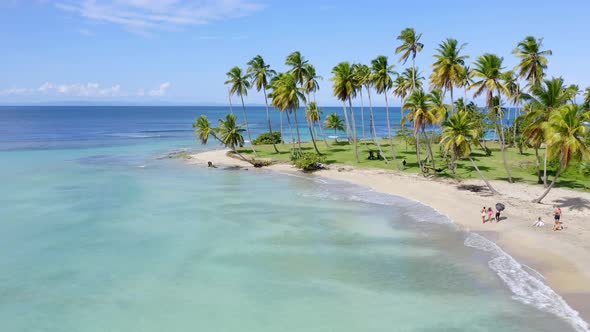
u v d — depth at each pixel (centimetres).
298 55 6975
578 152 3309
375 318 1975
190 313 2064
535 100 3859
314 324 1938
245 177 5853
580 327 1825
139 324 1969
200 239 3169
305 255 2816
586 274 2330
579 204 3822
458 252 2786
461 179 5075
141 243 3088
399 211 3888
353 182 5334
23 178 5656
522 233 3062
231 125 7206
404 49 5772
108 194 4722
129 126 18725
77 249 2964
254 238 3180
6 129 15600
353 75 6312
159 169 6550
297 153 7375
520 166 5759
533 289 2202
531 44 5494
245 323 1959
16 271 2581
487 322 1903
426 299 2153
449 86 5334
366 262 2672
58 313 2078
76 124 19788
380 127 18500
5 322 1995
